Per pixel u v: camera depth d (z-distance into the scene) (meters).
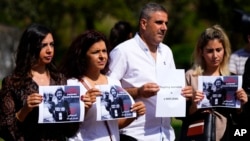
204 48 11.46
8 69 58.62
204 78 11.23
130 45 11.26
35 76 9.87
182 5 56.69
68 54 10.45
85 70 10.41
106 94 10.22
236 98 11.27
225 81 11.23
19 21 58.69
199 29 60.03
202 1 55.59
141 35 11.30
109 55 10.81
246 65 11.91
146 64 11.24
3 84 9.73
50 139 9.83
